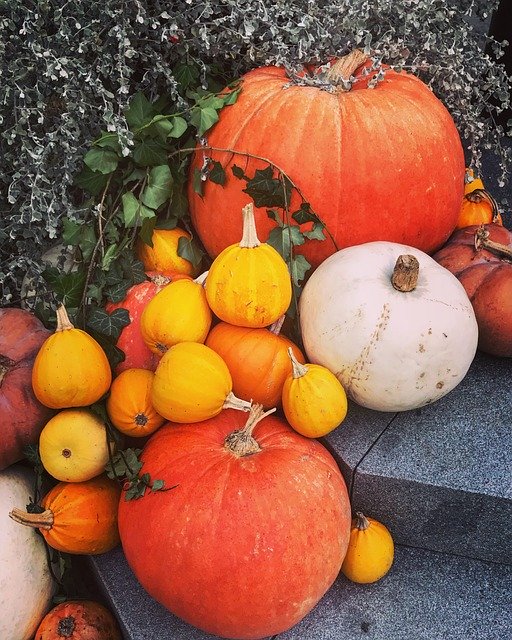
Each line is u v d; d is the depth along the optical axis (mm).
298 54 1342
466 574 1247
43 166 1307
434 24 1483
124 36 1284
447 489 1166
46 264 1372
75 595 1287
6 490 1243
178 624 1164
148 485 1091
